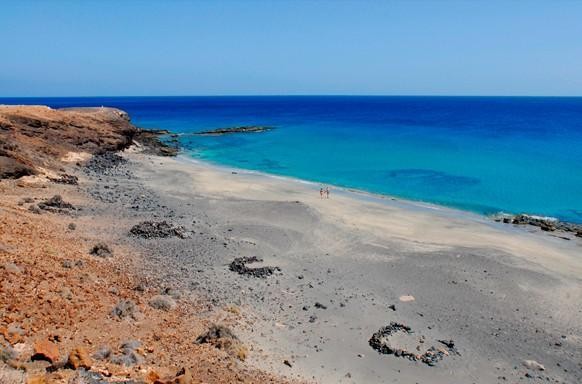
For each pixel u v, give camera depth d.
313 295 26.22
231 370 16.28
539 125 128.88
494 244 35.88
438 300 26.42
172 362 15.48
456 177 60.62
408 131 113.31
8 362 11.91
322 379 18.55
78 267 22.52
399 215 43.44
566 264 32.44
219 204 43.28
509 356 21.50
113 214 37.03
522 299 26.81
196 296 23.86
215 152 81.38
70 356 12.65
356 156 76.75
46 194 39.31
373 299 26.27
